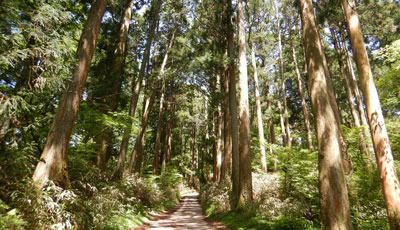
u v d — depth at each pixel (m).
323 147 4.98
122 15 13.39
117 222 6.82
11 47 4.89
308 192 7.63
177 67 16.53
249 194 9.44
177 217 11.70
